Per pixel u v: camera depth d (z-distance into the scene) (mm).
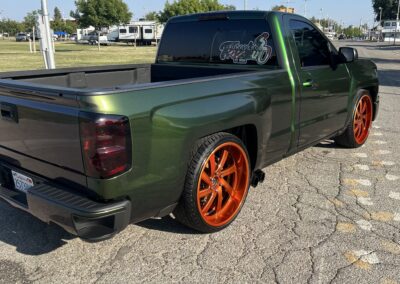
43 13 9117
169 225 3615
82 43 69312
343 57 4637
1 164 3219
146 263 3061
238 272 2943
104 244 3312
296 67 4066
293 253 3176
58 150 2650
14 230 3559
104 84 4520
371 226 3598
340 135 5664
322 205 4012
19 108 2840
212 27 4465
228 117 3178
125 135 2504
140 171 2643
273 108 3725
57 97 2541
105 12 44562
